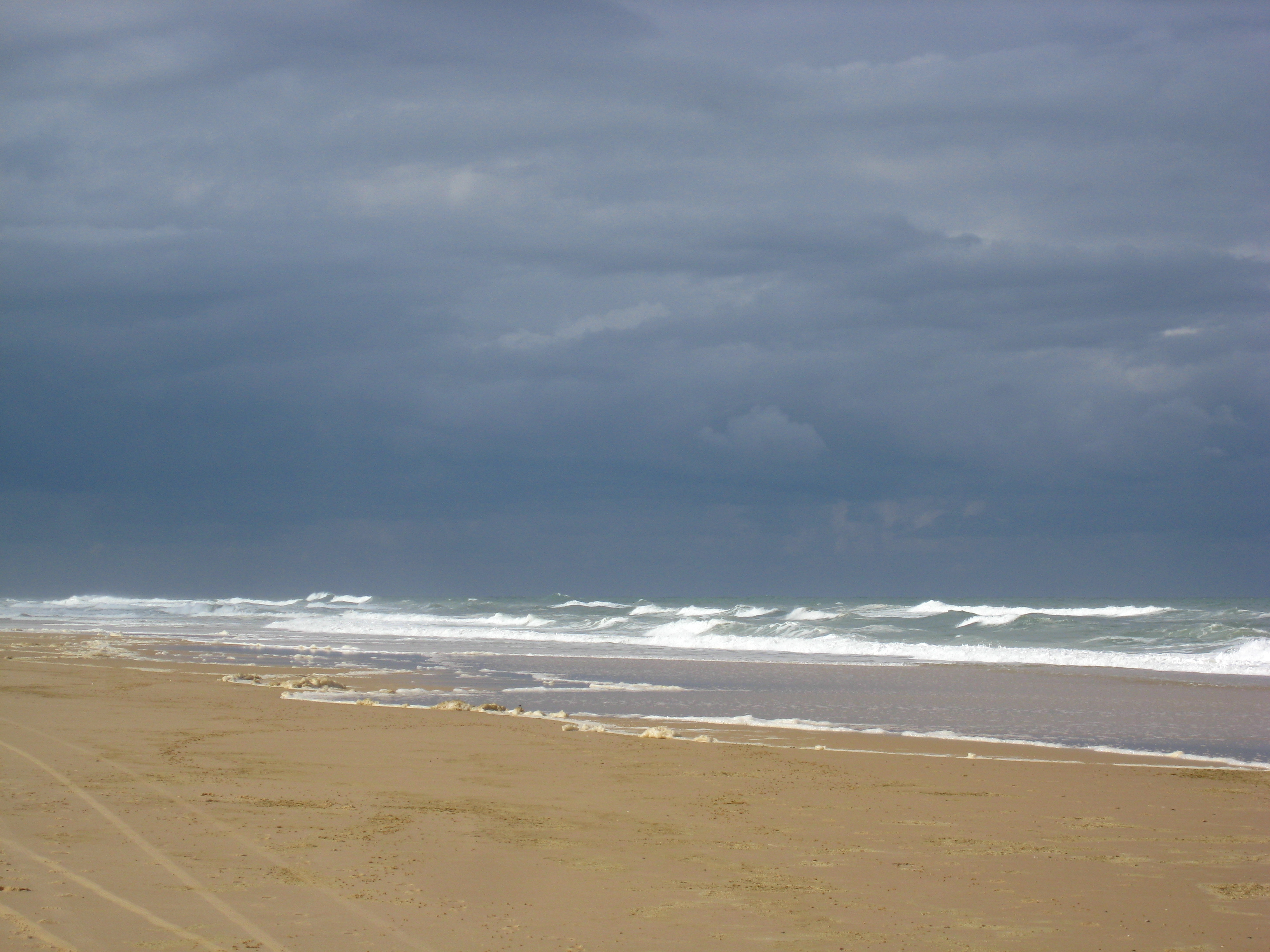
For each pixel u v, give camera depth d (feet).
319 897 21.91
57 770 35.19
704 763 41.16
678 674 87.81
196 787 33.17
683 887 23.85
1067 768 41.27
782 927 21.18
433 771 37.99
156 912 20.40
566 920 21.18
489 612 253.24
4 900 20.79
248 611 269.03
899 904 23.02
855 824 31.01
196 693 62.18
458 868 24.75
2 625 171.83
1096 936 21.16
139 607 289.12
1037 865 26.63
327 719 51.60
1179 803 34.81
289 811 30.25
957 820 31.91
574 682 79.10
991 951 20.08
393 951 18.83
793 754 43.98
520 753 42.34
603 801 33.60
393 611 264.11
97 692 61.11
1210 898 23.95
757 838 28.96
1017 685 78.43
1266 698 69.41
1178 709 63.52
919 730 54.03
